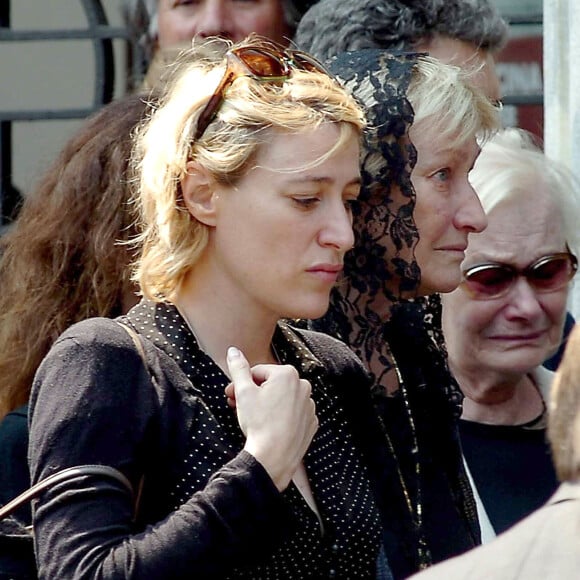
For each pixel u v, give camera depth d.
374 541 10.12
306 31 15.38
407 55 11.91
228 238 9.80
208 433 9.50
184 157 9.81
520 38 20.55
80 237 11.96
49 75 22.14
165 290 9.97
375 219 11.45
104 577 8.88
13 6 21.55
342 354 11.05
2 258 12.36
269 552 9.21
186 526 9.00
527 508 13.86
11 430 10.77
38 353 11.89
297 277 9.78
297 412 9.43
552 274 14.09
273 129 9.68
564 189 14.34
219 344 9.96
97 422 9.23
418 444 11.90
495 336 14.02
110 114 12.40
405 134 11.44
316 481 10.04
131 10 17.94
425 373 12.05
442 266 11.98
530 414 14.33
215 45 14.49
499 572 8.02
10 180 21.14
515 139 14.61
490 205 14.03
